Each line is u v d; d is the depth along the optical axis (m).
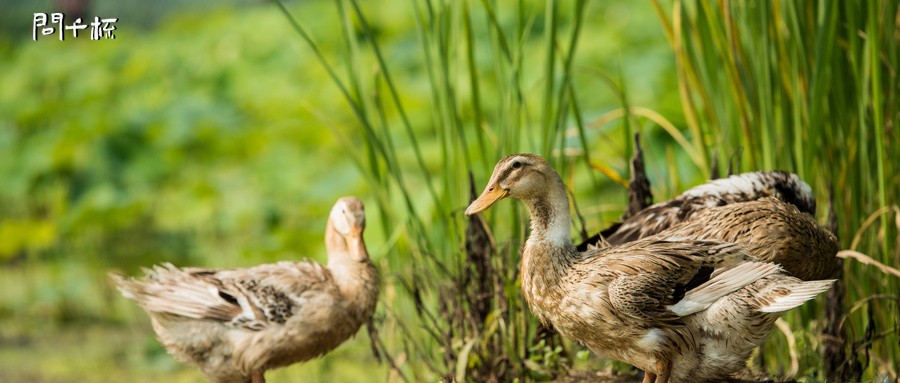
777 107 10.50
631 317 7.87
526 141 17.78
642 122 17.92
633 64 22.39
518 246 10.50
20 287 18.28
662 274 7.89
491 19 10.52
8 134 24.27
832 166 10.42
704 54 10.47
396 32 28.31
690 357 8.08
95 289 17.95
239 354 9.64
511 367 10.05
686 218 9.34
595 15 27.75
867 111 10.05
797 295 7.72
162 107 24.66
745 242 8.74
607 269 7.96
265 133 21.92
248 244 19.08
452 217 10.38
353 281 9.91
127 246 20.27
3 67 32.41
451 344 10.11
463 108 20.77
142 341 15.65
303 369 13.92
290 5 34.69
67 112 25.45
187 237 20.42
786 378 9.69
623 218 10.23
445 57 10.52
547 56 10.24
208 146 22.59
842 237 10.38
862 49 10.40
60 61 31.67
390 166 10.76
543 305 8.20
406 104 21.92
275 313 9.55
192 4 45.88
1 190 21.89
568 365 10.31
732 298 7.91
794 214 8.98
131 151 22.20
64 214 21.00
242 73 28.00
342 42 11.61
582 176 16.91
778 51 10.27
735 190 9.51
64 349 15.20
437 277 11.09
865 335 9.63
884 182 9.59
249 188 20.83
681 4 10.76
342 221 10.02
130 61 30.44
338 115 23.23
